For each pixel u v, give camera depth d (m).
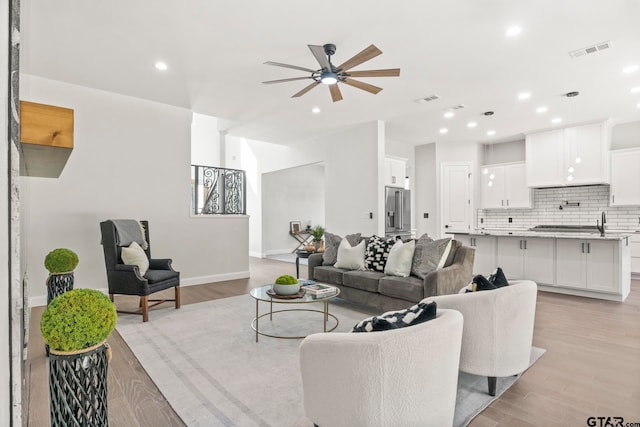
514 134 6.80
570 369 2.41
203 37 3.08
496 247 5.31
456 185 7.46
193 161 9.84
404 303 3.44
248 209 9.54
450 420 1.51
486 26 2.89
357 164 6.14
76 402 1.06
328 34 3.03
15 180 0.85
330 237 4.63
